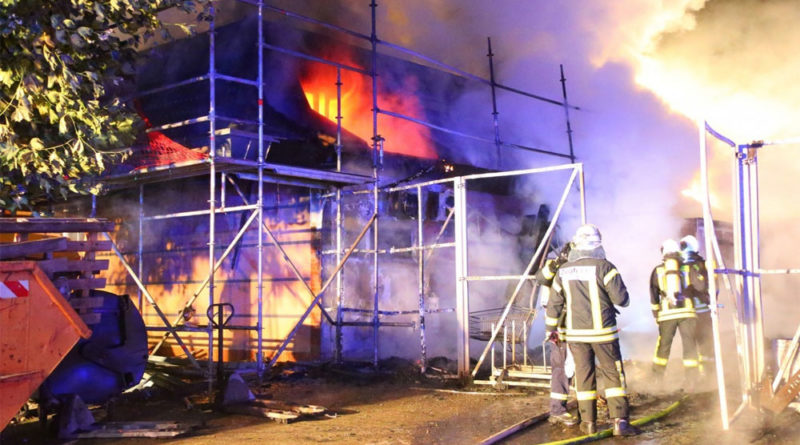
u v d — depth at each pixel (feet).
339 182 36.29
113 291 42.34
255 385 30.96
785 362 23.06
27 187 28.09
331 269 37.24
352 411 25.86
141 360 25.67
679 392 27.48
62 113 26.18
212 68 30.60
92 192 28.50
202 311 39.24
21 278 18.51
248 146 32.27
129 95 35.50
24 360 18.40
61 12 25.89
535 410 24.93
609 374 21.16
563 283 21.89
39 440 21.89
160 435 21.66
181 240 40.27
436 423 23.30
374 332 35.27
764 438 20.08
